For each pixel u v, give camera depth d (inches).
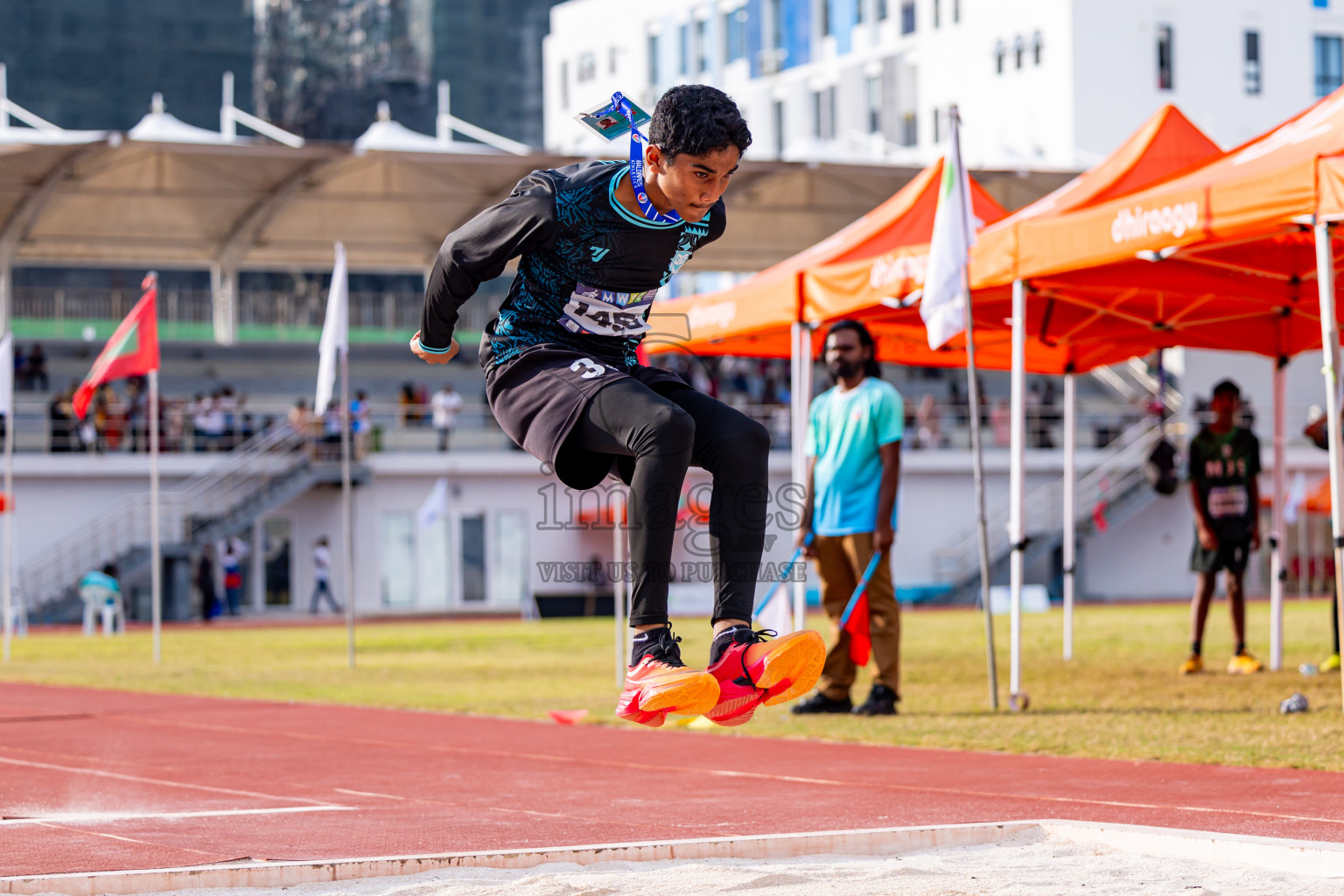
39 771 880.9
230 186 4734.3
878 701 1208.2
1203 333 1718.8
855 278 1424.7
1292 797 708.0
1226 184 1088.2
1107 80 6397.6
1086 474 5088.6
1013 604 1245.1
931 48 7017.7
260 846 586.6
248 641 2952.8
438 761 922.1
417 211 5132.9
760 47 7854.3
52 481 4458.7
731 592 455.5
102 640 3161.9
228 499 4549.7
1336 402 1037.2
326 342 1967.3
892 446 1200.8
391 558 4808.1
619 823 652.1
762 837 544.1
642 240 458.9
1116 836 553.3
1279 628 1614.2
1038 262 1273.4
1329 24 6663.4
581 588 4552.2
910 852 554.3
